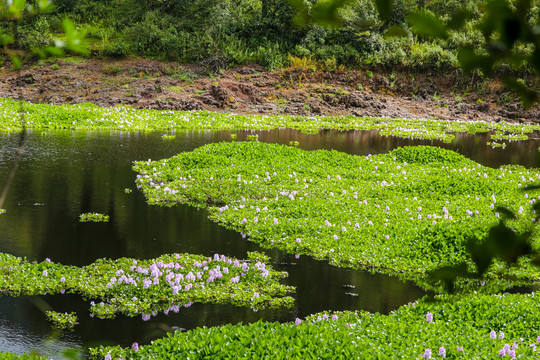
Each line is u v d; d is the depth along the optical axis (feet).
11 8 4.45
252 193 48.60
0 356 19.42
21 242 34.55
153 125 93.40
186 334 21.01
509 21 2.82
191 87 119.24
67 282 28.53
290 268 32.89
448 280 3.50
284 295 28.89
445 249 34.71
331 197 47.85
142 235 37.50
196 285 28.81
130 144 74.64
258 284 29.81
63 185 49.73
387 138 93.97
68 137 78.07
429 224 39.29
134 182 52.47
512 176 59.41
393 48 138.41
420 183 51.93
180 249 35.14
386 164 63.41
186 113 107.45
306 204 44.80
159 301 27.37
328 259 34.58
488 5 2.87
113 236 36.88
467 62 2.97
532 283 31.14
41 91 112.16
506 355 19.52
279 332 20.61
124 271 30.04
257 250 35.68
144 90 114.42
